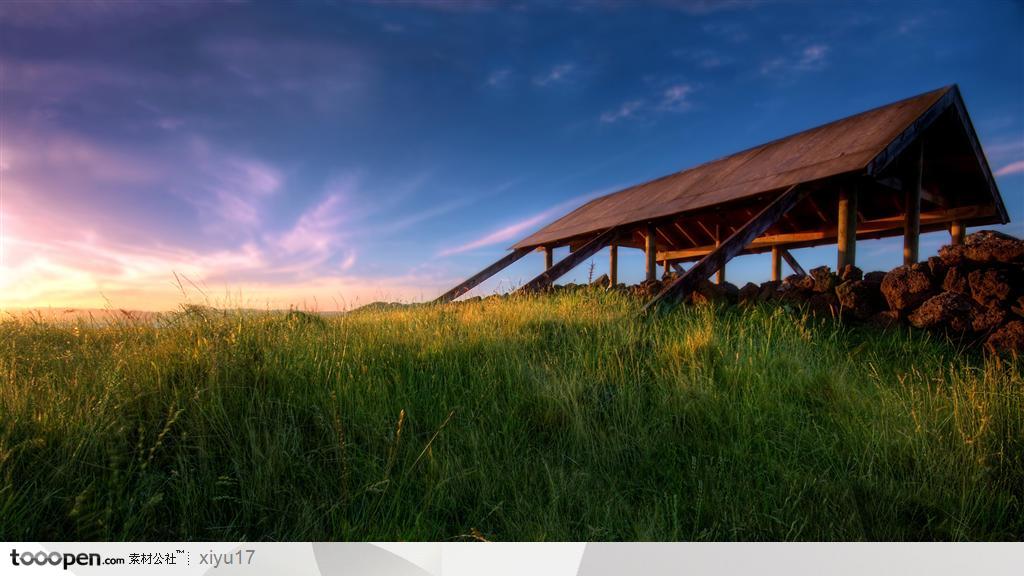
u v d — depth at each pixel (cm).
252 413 309
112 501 227
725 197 945
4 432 257
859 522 244
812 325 601
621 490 282
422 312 689
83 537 210
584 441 325
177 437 281
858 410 369
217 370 340
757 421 346
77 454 246
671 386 400
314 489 259
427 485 265
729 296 726
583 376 418
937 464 290
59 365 379
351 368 391
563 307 679
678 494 274
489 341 484
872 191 1096
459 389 387
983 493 267
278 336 450
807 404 393
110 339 488
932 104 805
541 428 351
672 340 504
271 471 258
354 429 312
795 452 309
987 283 540
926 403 364
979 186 1051
